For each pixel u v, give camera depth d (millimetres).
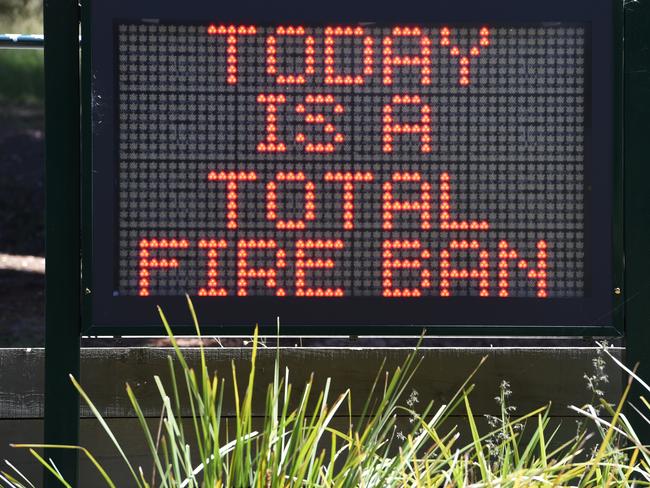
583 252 12547
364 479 9867
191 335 12352
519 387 14320
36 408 14570
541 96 12531
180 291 12383
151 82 12375
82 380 14188
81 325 12336
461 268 12516
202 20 12406
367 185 12461
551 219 12523
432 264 12492
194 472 9758
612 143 12547
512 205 12523
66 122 12422
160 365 14234
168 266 12375
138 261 12359
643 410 12492
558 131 12547
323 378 14273
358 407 14242
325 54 12453
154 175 12375
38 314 46406
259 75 12445
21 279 47562
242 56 12438
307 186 12461
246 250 12430
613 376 14359
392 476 10148
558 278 12547
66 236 12375
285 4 12430
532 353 14344
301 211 12453
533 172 12523
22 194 49625
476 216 12516
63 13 12430
